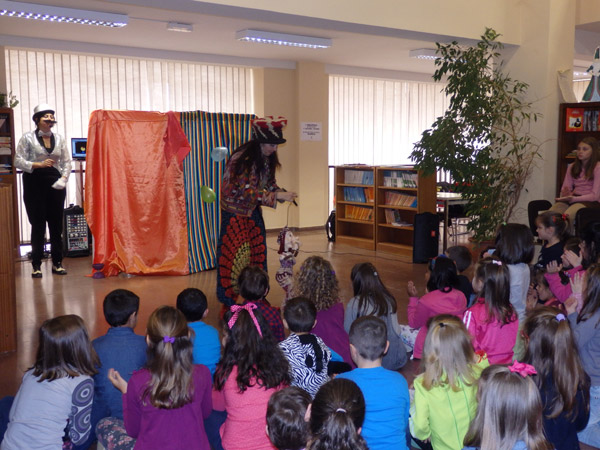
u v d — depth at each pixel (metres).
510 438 1.90
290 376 2.62
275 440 1.98
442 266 3.97
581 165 6.18
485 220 6.74
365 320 2.45
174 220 7.22
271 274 7.30
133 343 2.93
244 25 7.44
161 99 9.61
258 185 5.25
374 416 2.28
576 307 3.22
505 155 7.16
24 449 2.36
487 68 6.71
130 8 6.54
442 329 2.43
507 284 3.26
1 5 5.97
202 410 2.51
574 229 5.66
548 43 6.77
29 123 8.57
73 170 8.51
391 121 12.34
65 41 8.39
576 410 2.48
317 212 11.12
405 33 6.29
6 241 4.40
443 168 6.68
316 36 8.22
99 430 2.74
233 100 10.34
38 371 2.47
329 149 11.58
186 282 6.86
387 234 9.20
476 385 2.38
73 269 7.55
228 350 2.55
